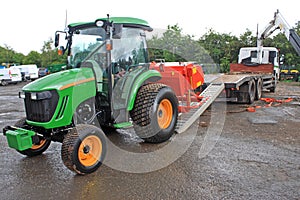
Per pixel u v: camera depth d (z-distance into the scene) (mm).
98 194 3523
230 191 3529
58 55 5523
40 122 4266
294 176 3936
